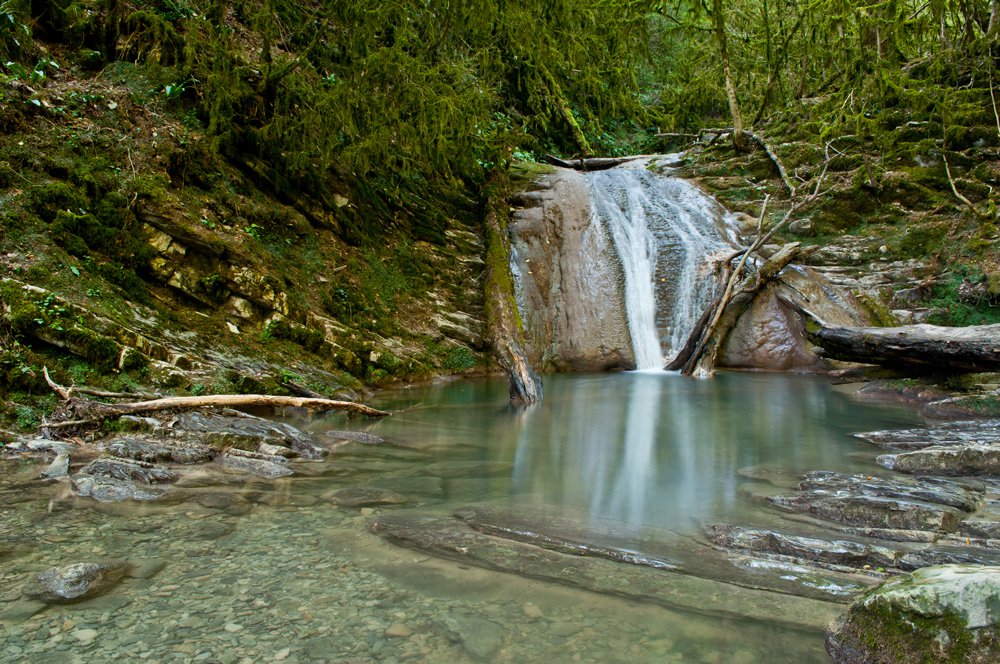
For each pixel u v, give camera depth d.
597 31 14.45
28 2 8.03
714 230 13.68
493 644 2.26
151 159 7.68
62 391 5.07
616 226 13.75
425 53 8.98
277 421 6.02
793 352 10.99
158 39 9.07
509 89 17.27
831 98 15.62
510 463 5.03
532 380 8.48
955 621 2.00
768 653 2.22
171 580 2.70
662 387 9.55
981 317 10.66
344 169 10.66
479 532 3.39
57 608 2.43
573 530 3.46
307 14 10.64
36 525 3.27
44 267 5.92
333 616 2.44
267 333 7.55
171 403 5.23
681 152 18.30
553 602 2.59
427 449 5.44
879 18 13.82
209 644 2.22
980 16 15.17
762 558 3.07
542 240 13.06
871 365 9.82
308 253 9.14
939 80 14.77
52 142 7.02
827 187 13.82
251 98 9.26
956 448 4.79
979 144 13.36
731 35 20.02
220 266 7.52
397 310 10.15
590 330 11.92
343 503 3.84
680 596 2.65
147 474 4.13
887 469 4.84
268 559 2.96
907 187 12.95
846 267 12.31
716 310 11.28
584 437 6.06
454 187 12.41
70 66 8.42
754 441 5.91
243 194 8.72
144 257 6.90
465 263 12.12
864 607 2.22
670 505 3.95
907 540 3.28
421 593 2.65
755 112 20.67
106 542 3.08
